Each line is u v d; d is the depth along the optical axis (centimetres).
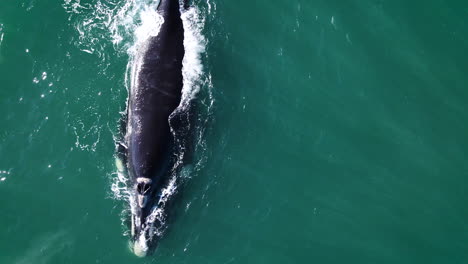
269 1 4422
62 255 3466
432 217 3856
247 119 4016
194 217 3666
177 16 3972
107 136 3762
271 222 3744
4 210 3541
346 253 3712
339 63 4291
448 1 4503
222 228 3672
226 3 4350
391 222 3825
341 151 4019
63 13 4097
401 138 4094
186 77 3897
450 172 4009
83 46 4009
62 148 3719
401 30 4434
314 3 4466
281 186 3862
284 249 3678
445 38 4428
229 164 3859
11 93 3828
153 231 3522
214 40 4194
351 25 4419
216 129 3928
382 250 3734
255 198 3797
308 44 4322
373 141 4066
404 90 4244
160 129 3606
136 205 3519
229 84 4084
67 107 3825
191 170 3756
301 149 3991
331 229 3769
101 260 3472
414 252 3741
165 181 3606
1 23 3997
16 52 3941
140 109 3644
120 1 4150
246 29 4297
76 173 3666
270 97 4116
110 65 3959
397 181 3956
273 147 3969
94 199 3606
